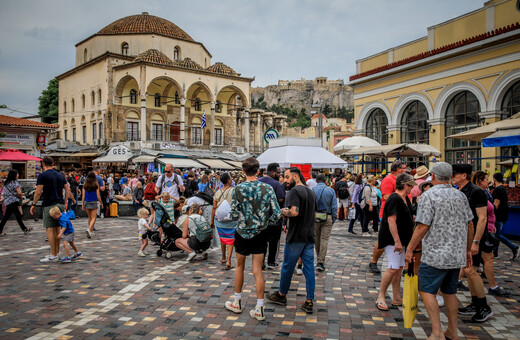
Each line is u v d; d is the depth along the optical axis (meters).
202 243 8.45
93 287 6.46
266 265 8.09
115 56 44.03
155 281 6.84
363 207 12.08
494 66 17.83
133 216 17.48
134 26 48.91
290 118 173.25
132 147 38.66
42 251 9.36
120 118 44.09
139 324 4.92
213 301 5.82
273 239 7.80
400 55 22.97
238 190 5.26
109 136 43.59
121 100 44.16
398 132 23.17
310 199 5.55
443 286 4.52
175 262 8.34
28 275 7.16
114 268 7.75
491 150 17.89
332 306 5.66
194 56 51.56
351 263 8.38
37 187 8.08
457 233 4.30
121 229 13.20
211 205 9.94
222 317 5.18
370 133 25.64
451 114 20.27
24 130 30.27
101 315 5.21
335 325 4.94
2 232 11.92
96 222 15.02
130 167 35.91
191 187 15.41
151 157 29.50
